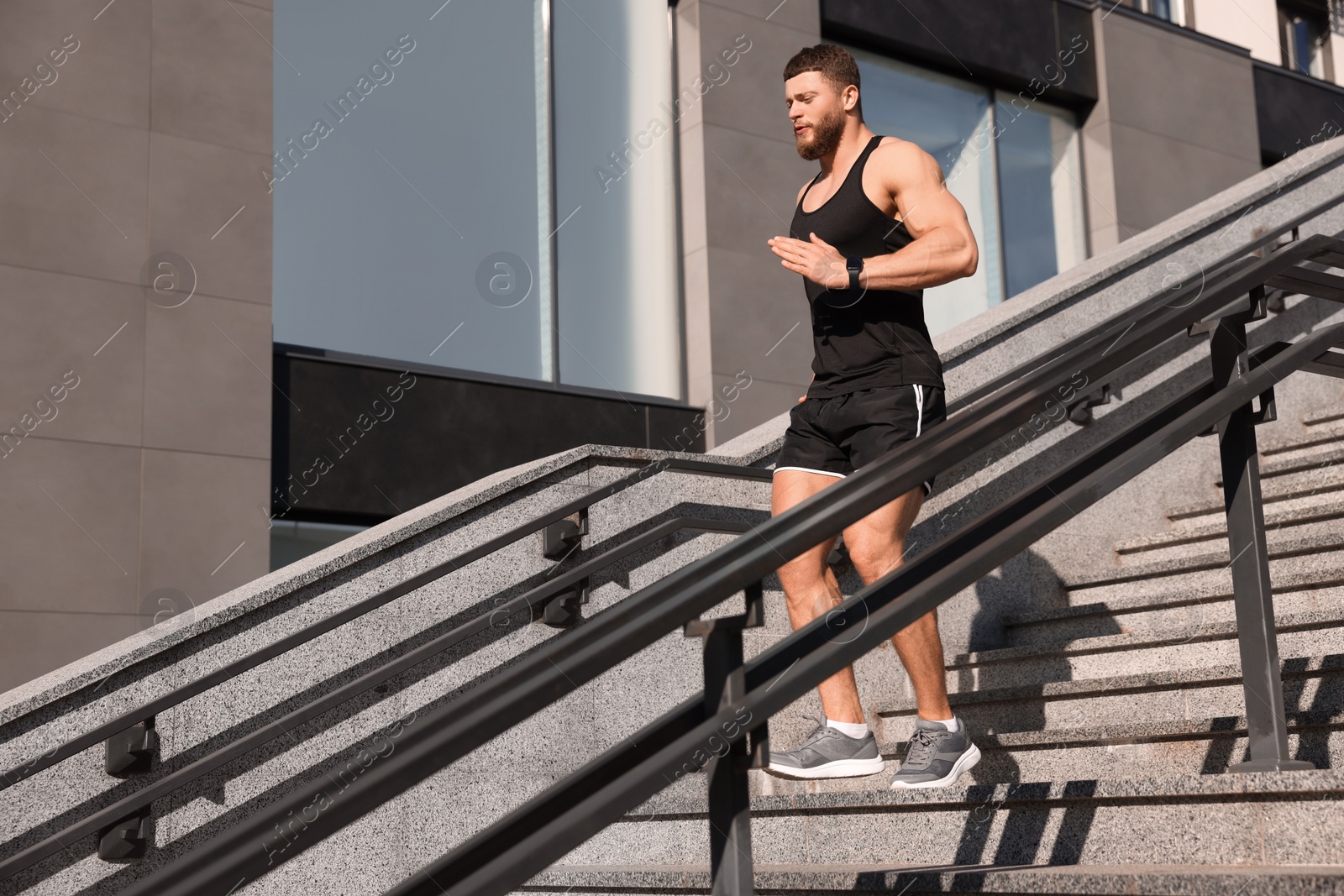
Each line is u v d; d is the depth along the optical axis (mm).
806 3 30234
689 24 28922
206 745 9961
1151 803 7445
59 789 9531
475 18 26312
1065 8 34844
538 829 4156
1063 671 11586
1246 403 7559
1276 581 11312
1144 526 15148
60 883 9422
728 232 28266
